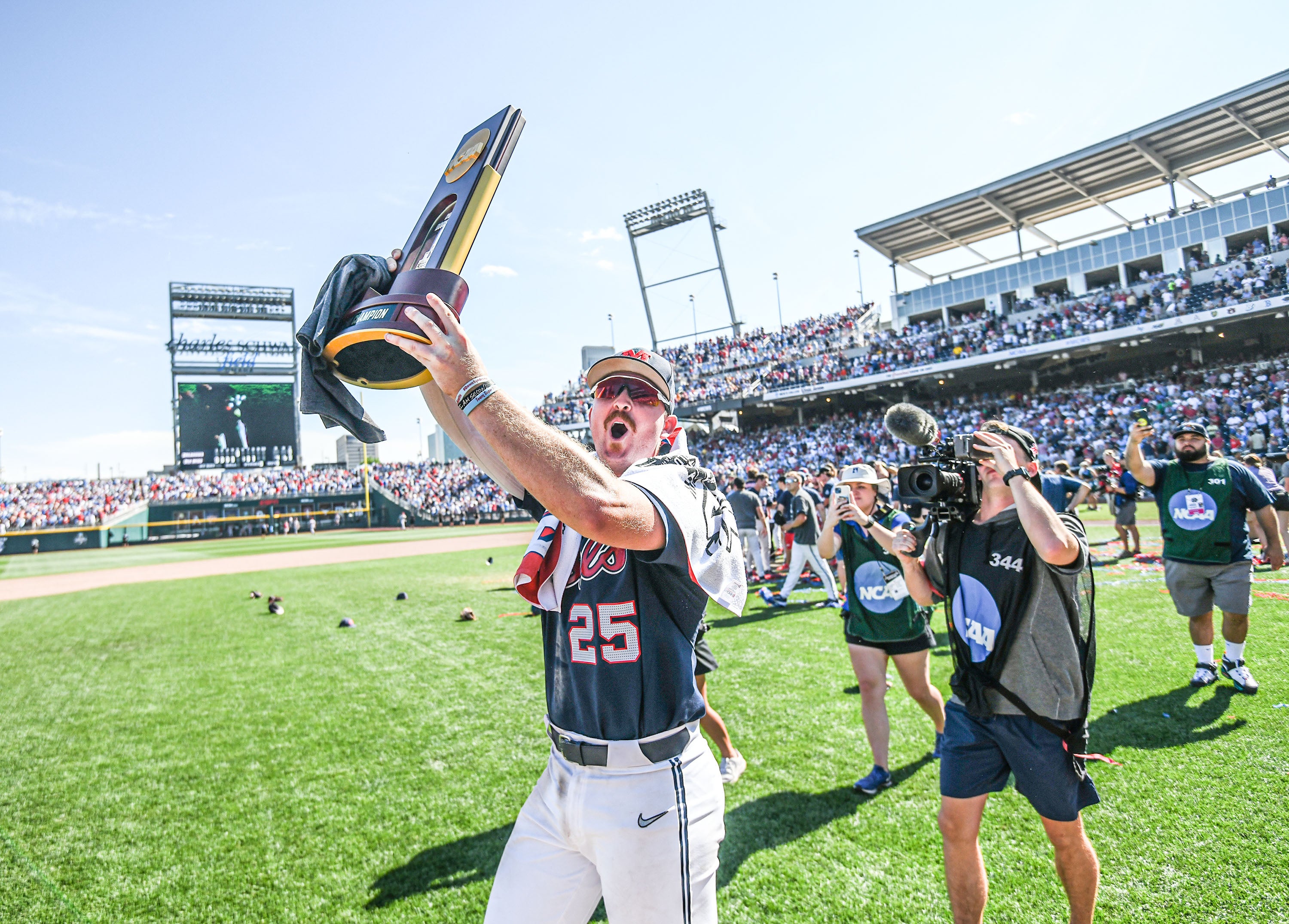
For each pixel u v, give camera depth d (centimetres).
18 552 3981
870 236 3575
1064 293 3406
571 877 171
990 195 3178
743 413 4422
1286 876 289
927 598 291
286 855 347
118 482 4938
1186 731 433
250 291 5450
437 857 340
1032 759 237
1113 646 625
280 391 5175
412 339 121
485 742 486
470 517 4644
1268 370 2584
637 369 191
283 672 697
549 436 120
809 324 4491
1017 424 2983
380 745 487
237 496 5009
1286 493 928
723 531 163
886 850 328
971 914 240
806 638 741
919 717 493
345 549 2659
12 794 423
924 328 3681
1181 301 2723
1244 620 502
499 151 143
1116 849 316
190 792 421
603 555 170
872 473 407
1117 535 1442
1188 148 2830
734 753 413
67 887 324
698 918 163
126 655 809
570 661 172
